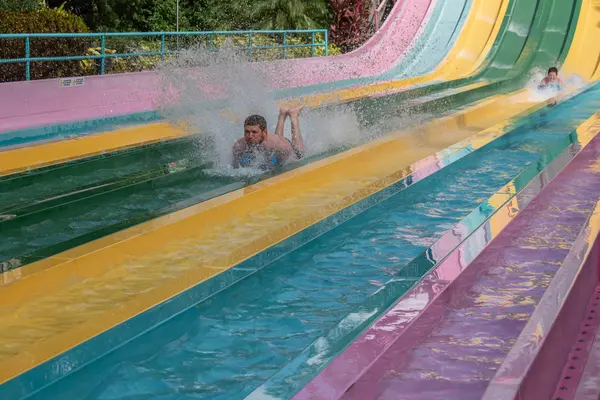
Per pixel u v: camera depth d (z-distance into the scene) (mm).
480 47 22281
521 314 4391
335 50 25453
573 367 3557
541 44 22203
